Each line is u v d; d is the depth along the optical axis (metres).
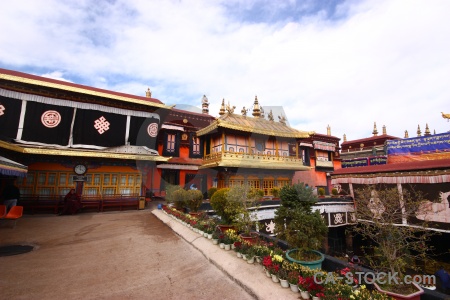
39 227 10.94
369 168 21.00
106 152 16.09
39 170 14.95
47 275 5.93
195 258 7.35
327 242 20.47
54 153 14.41
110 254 7.63
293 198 6.77
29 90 14.74
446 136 22.05
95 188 16.44
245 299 4.94
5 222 11.55
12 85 14.28
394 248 5.95
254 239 8.03
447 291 9.95
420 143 23.72
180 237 9.74
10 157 13.91
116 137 17.22
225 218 10.08
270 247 7.25
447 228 14.28
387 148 26.25
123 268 6.52
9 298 4.73
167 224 11.73
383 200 10.24
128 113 17.91
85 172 16.23
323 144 34.03
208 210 14.74
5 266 6.35
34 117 14.59
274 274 5.29
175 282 5.70
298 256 6.32
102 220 12.99
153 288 5.37
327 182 33.56
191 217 10.88
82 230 10.70
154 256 7.51
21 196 14.25
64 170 15.66
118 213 15.42
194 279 5.88
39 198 14.73
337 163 35.75
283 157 23.31
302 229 6.28
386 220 7.38
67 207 14.51
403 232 6.80
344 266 5.75
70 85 16.73
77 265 6.67
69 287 5.33
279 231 6.89
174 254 7.71
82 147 15.84
